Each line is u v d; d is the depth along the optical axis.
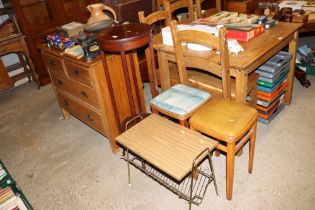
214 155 2.13
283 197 1.74
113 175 2.11
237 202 1.76
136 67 2.24
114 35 1.85
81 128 2.72
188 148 1.58
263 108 2.29
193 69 2.30
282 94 2.44
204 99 1.88
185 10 3.22
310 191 1.76
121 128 2.22
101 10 2.32
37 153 2.46
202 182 1.93
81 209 1.87
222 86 1.95
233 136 1.54
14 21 3.29
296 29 2.14
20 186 2.12
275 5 2.60
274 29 2.18
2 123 3.00
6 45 3.29
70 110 2.62
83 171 2.19
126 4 2.51
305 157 2.01
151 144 1.64
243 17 2.30
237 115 1.67
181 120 1.81
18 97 3.53
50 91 3.58
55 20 3.56
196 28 2.04
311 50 3.09
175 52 1.94
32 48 3.50
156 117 1.87
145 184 1.99
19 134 2.77
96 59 1.98
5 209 1.58
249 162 1.89
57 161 2.34
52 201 1.96
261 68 2.12
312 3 2.84
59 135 2.67
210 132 1.63
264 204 1.72
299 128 2.28
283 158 2.02
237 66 1.72
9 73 3.80
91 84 2.04
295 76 2.88
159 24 2.83
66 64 2.20
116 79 2.13
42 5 3.45
